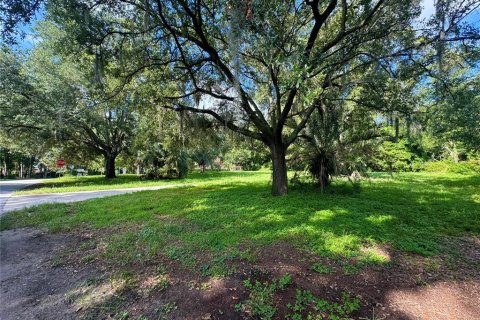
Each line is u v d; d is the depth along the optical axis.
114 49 6.18
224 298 2.50
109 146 18.95
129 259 3.35
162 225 4.71
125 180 17.33
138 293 2.63
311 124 7.78
